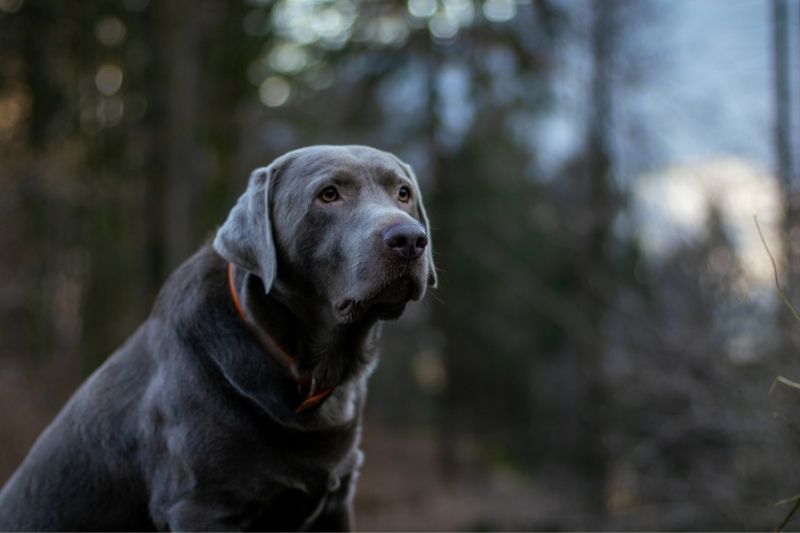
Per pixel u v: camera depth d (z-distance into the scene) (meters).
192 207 13.99
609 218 15.66
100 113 14.36
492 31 17.92
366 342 3.71
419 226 3.39
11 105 13.53
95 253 14.50
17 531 3.88
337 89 19.66
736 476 8.12
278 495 3.51
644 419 10.63
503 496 18.30
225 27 15.70
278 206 3.59
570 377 19.28
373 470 20.39
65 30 13.67
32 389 12.32
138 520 3.81
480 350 22.11
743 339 8.77
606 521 12.73
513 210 21.95
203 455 3.46
